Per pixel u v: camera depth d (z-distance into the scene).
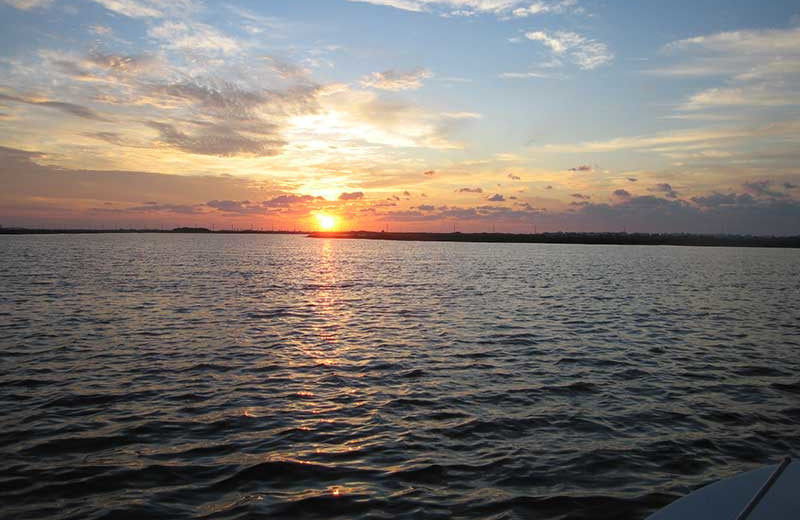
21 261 78.69
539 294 43.28
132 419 12.99
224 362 19.06
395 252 156.00
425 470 10.27
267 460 10.67
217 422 12.88
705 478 10.07
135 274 58.03
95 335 23.73
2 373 17.06
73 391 15.21
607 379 17.11
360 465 10.48
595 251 175.12
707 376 17.56
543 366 18.81
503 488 9.56
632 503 9.05
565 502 9.05
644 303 37.62
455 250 179.12
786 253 180.25
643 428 12.69
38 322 26.89
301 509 8.72
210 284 49.16
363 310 33.53
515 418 13.33
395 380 16.89
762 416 13.62
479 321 29.12
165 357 19.70
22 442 11.44
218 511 8.63
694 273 71.50
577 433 12.34
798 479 6.71
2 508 8.66
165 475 9.95
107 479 9.74
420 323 28.41
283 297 40.34
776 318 30.97
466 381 16.81
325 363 19.11
